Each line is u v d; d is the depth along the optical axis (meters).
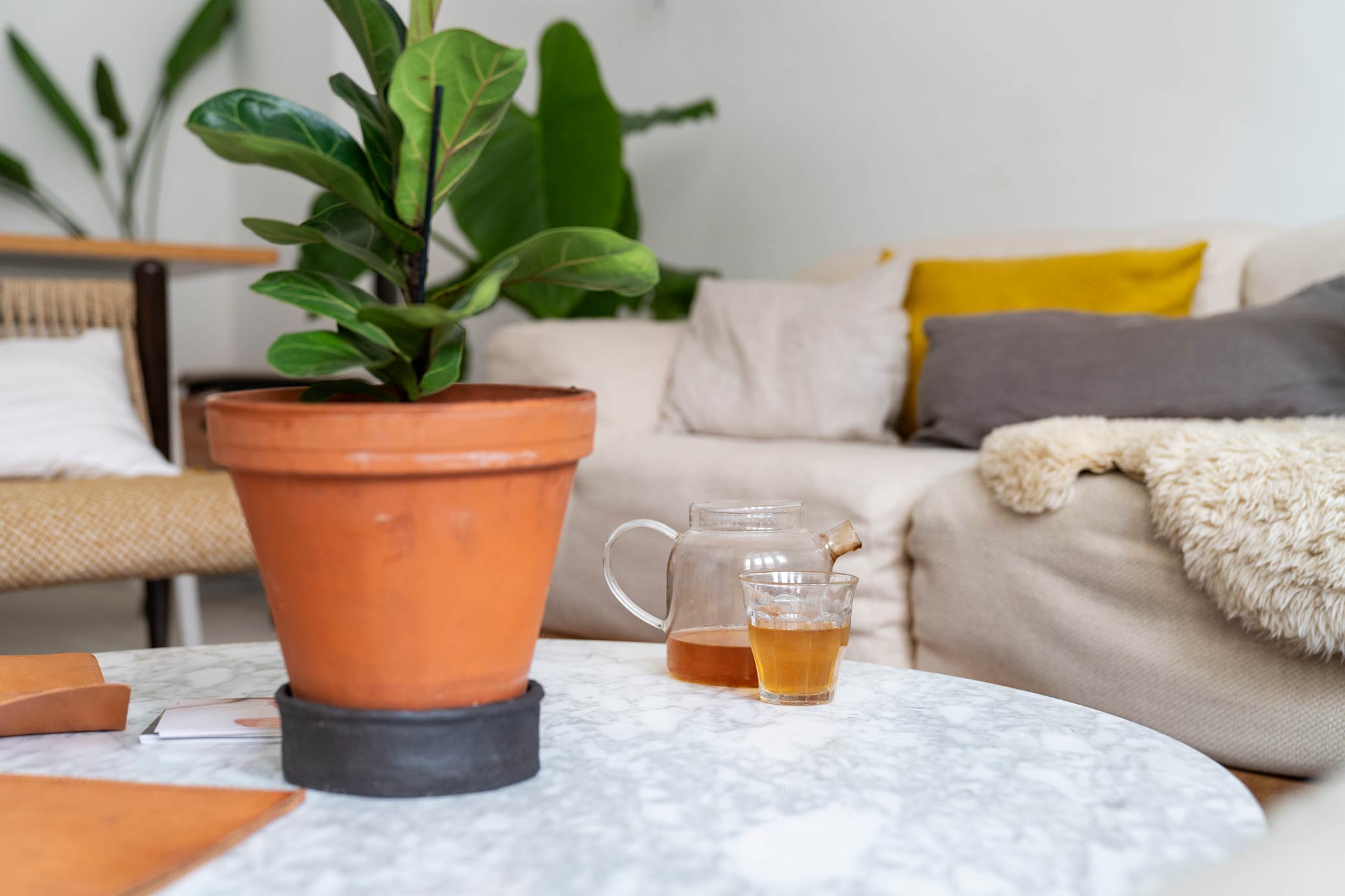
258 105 0.56
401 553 0.50
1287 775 1.17
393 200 0.58
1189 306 2.00
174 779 0.56
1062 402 1.78
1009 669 1.40
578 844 0.47
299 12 3.86
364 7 0.55
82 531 1.57
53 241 2.45
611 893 0.42
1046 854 0.47
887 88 3.09
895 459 1.70
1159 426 1.40
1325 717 1.13
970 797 0.54
